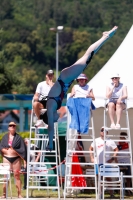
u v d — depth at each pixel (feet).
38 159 188.34
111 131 186.09
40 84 155.53
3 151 163.84
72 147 175.73
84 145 186.91
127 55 194.90
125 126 184.03
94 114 185.16
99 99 181.68
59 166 183.73
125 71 190.08
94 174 167.84
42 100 133.69
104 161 157.89
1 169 159.74
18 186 163.94
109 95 157.58
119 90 158.61
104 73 192.65
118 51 198.90
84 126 157.58
